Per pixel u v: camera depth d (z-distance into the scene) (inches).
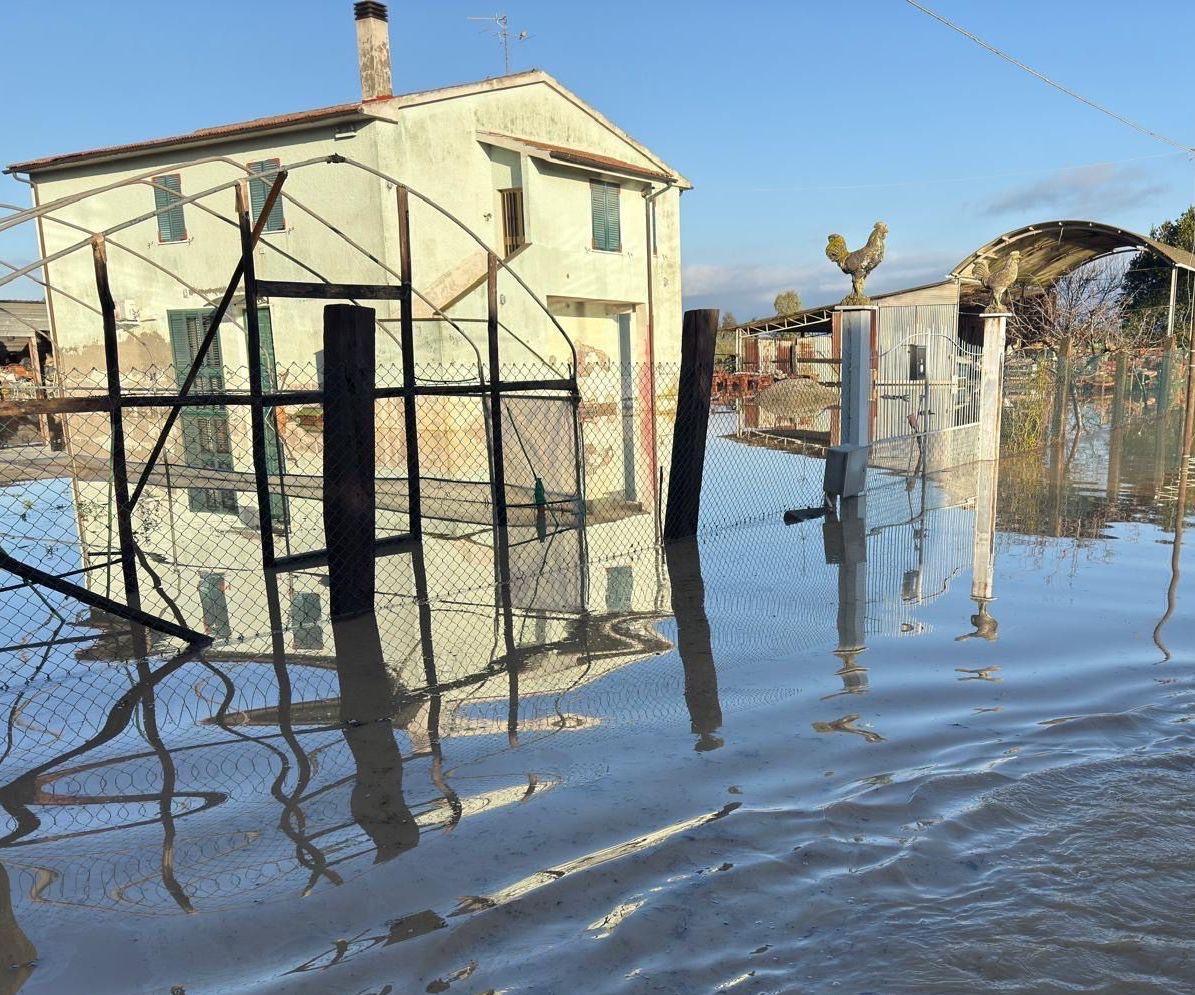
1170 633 219.9
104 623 254.2
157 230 730.8
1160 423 690.8
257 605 271.9
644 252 848.3
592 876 116.4
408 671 206.2
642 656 212.8
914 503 419.2
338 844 128.4
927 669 197.3
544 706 181.9
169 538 406.9
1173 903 108.3
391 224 632.4
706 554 325.4
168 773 154.7
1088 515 383.9
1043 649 209.2
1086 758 149.2
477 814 136.1
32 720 180.4
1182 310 951.0
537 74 730.2
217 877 120.4
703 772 148.3
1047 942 100.8
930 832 125.6
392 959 101.3
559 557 329.4
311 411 651.5
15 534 406.3
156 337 749.3
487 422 382.9
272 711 183.2
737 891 112.2
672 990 94.4
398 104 627.8
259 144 668.1
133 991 97.8
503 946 103.2
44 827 136.1
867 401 432.1
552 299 748.0
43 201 773.9
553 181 731.4
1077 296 968.9
